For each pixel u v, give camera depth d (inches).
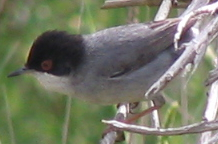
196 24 431.8
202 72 494.6
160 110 481.4
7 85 552.1
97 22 522.9
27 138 536.4
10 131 488.7
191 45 319.0
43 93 560.4
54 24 547.2
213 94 371.9
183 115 445.7
